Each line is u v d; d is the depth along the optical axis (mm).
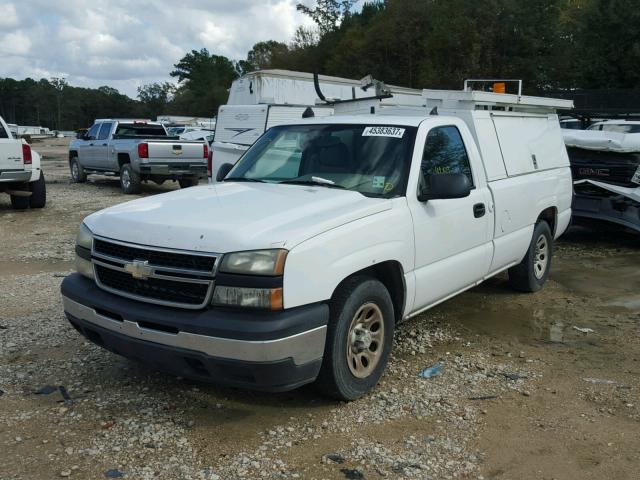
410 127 4945
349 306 4008
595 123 12523
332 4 62312
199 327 3568
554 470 3488
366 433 3838
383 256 4250
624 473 3465
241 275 3568
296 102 17969
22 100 143250
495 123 6113
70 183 19859
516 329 5871
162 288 3777
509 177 6109
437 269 4922
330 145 5078
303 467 3461
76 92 144625
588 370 4906
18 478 3312
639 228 9461
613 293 7164
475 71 35062
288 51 65688
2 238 10070
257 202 4242
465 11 36531
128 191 16609
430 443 3738
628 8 31453
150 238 3822
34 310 6141
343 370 4051
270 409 4121
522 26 34000
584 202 9773
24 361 4852
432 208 4797
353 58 48625
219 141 13289
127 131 18375
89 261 4172
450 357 5117
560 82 34406
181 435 3775
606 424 4012
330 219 3955
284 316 3590
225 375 3654
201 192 4652
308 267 3695
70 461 3482
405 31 44250
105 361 4867
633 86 32312
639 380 4719
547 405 4273
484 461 3564
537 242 6879
